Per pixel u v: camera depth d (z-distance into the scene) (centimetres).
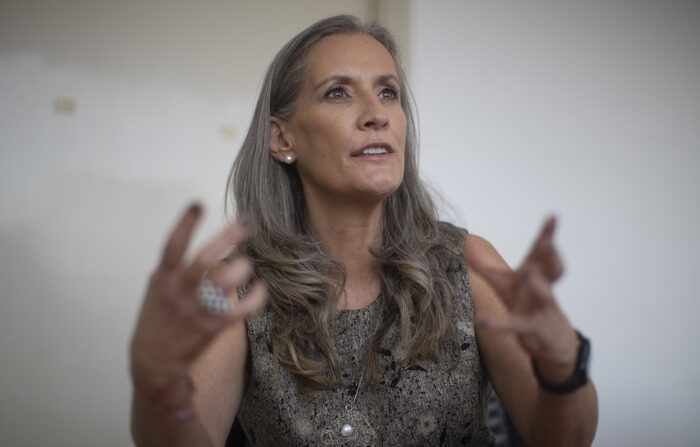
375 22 133
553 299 70
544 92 248
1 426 194
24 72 199
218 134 218
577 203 250
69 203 201
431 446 114
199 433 83
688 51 265
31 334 197
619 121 256
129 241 207
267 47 226
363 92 118
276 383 115
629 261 256
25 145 198
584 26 254
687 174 263
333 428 112
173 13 215
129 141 208
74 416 201
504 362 114
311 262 122
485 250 129
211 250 63
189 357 66
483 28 241
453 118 236
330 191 119
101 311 204
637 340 254
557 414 83
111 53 207
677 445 255
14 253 196
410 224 129
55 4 202
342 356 117
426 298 118
